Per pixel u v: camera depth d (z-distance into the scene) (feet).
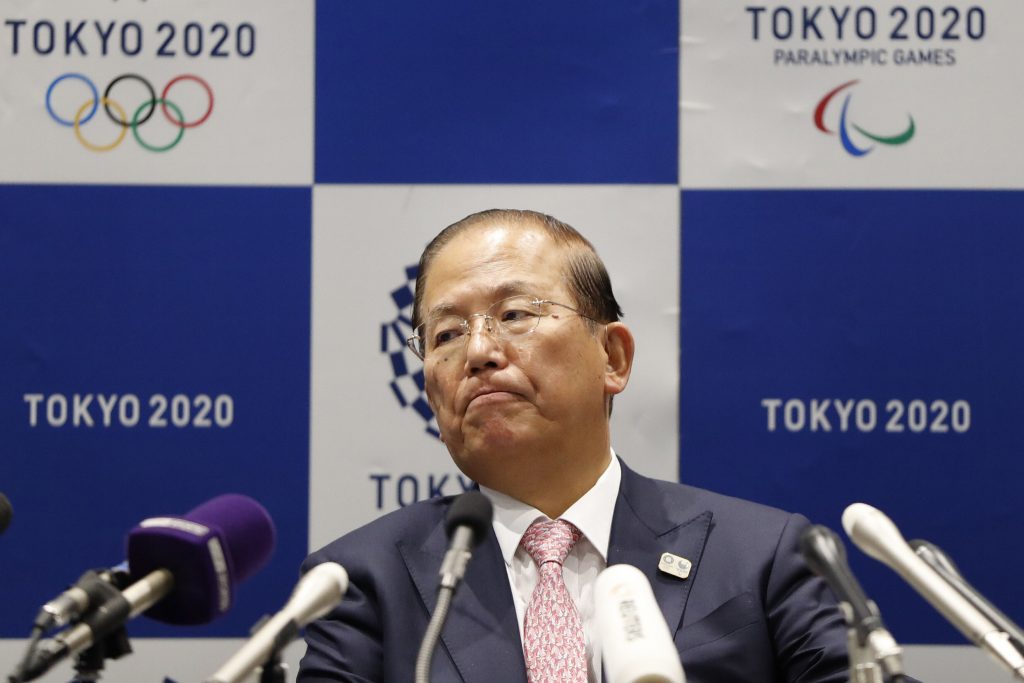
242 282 37.35
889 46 37.06
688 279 36.94
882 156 36.94
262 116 37.55
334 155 37.42
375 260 37.35
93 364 37.19
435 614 18.06
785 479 36.63
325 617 27.50
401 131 37.45
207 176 37.47
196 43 37.60
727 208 37.06
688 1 37.22
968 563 36.32
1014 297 36.65
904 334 36.73
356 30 37.60
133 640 36.68
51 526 36.91
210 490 37.06
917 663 36.27
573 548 27.48
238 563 19.06
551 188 37.17
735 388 36.76
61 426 37.14
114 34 37.60
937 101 36.94
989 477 36.42
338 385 37.19
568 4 37.45
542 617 25.89
